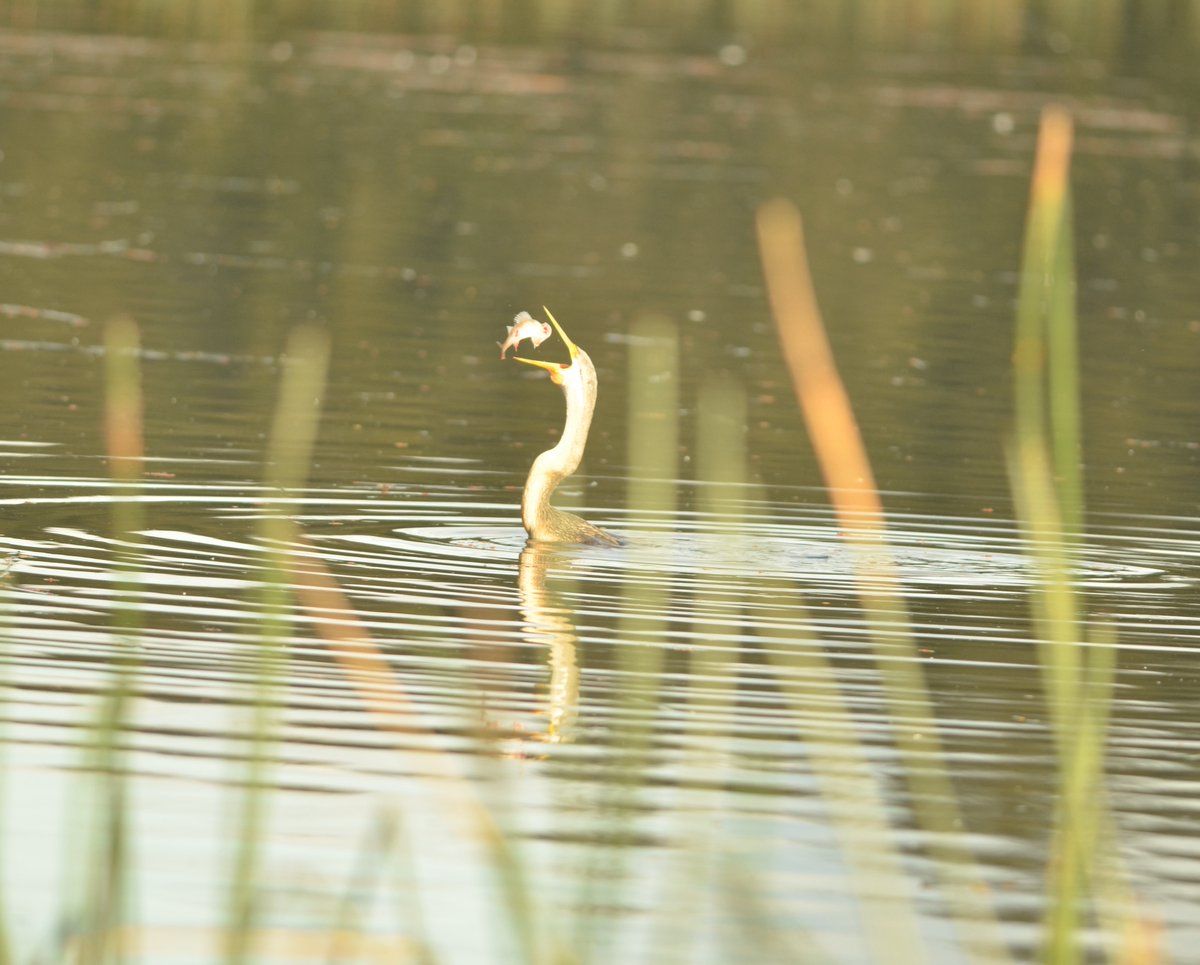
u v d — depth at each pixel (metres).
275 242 29.86
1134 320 27.53
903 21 64.62
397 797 9.21
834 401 4.99
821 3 67.69
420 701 10.54
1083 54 59.88
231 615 11.92
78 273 26.50
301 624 11.83
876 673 11.33
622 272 29.23
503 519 14.94
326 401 19.69
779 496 16.17
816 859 8.62
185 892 8.05
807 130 44.56
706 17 63.16
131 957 7.41
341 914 6.18
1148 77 56.09
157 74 46.22
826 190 37.69
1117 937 7.95
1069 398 5.06
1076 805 5.35
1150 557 14.52
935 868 8.59
